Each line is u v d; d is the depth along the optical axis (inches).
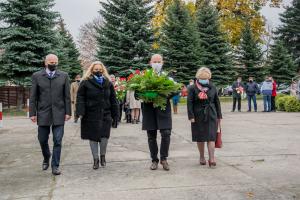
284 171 249.1
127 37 1254.3
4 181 236.2
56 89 253.8
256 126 526.9
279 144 362.6
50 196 201.6
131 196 197.9
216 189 208.4
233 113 800.3
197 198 192.9
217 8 1578.5
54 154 252.8
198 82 266.5
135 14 1289.4
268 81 846.5
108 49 1277.1
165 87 246.4
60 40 994.1
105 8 1315.2
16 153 337.1
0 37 935.7
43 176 247.4
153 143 260.8
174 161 286.8
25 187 221.3
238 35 1590.8
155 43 1366.9
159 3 1521.9
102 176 243.0
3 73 939.3
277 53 1888.5
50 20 970.7
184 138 413.4
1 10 946.7
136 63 1264.8
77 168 269.0
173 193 202.1
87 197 197.8
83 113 260.5
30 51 931.3
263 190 205.3
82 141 403.5
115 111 275.3
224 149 336.2
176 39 1355.8
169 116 256.7
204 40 1467.8
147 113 257.8
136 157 305.7
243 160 286.4
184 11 1382.9
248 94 852.6
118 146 362.3
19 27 922.1
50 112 252.5
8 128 552.4
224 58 1457.9
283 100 872.9
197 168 261.1
